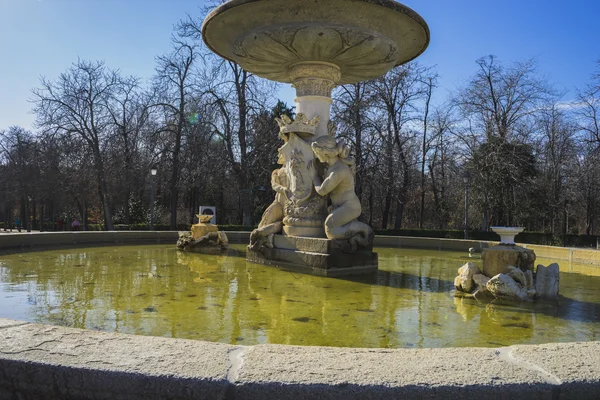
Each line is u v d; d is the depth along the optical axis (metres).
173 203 27.23
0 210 49.97
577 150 29.38
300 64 8.04
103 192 27.92
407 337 3.73
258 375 1.82
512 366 1.97
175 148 26.95
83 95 26.84
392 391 1.75
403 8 6.73
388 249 12.57
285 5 6.58
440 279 6.88
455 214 34.25
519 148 26.16
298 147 8.16
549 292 5.43
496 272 5.64
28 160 36.03
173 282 6.14
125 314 4.31
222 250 10.79
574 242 24.34
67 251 10.10
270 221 8.55
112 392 1.85
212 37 8.05
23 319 4.09
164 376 1.81
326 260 7.07
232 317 4.28
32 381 1.94
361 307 4.83
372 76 9.11
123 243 12.43
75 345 2.14
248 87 25.34
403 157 28.52
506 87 26.31
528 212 27.75
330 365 1.94
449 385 1.78
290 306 4.81
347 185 7.62
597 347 2.23
